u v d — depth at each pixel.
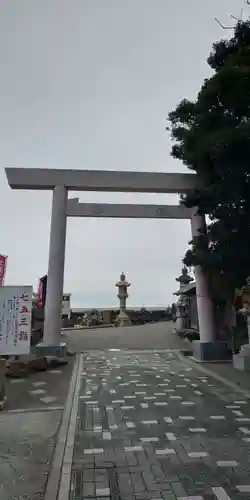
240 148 8.59
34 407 7.62
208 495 3.74
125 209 17.94
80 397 8.38
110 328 25.72
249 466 4.46
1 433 5.93
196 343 15.21
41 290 19.33
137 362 14.05
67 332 22.80
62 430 6.05
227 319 15.97
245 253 10.50
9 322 9.02
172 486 3.95
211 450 5.00
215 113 9.97
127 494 3.78
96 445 5.23
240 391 8.95
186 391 8.98
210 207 11.78
